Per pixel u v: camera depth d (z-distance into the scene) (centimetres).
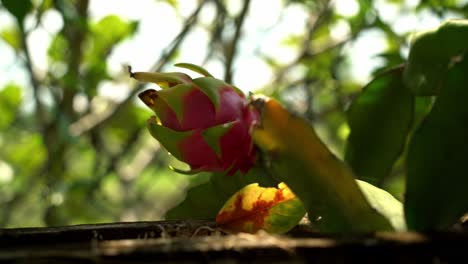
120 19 205
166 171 283
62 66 206
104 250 61
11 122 251
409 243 61
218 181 88
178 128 78
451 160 68
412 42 85
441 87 68
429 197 68
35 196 271
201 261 61
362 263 61
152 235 79
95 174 234
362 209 69
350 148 97
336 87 230
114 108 220
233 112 77
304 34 260
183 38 210
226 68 200
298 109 243
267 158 77
